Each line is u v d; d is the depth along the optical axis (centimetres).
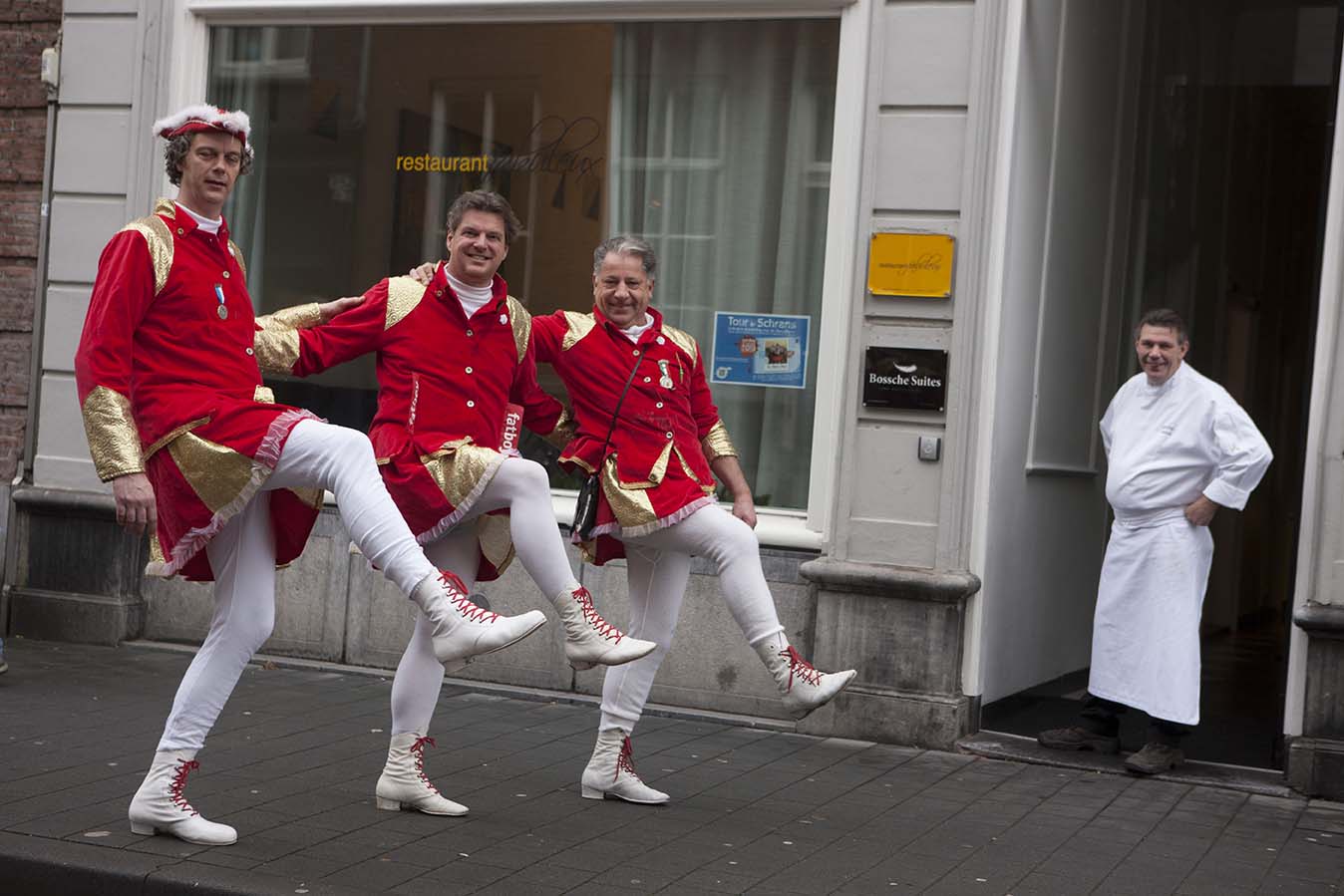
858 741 675
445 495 473
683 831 500
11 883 431
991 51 666
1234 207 1148
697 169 751
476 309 493
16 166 828
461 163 791
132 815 454
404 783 502
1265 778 618
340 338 486
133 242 429
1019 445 726
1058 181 749
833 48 730
